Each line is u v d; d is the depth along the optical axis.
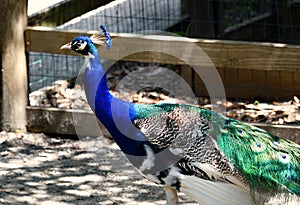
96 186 7.48
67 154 8.24
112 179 7.66
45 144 8.52
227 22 11.85
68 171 7.81
